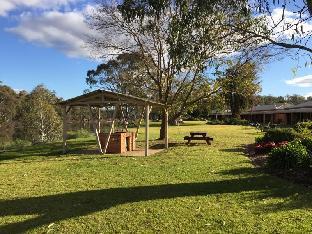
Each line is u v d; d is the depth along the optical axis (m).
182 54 5.18
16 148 16.47
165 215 4.79
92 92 11.93
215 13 5.26
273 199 5.43
